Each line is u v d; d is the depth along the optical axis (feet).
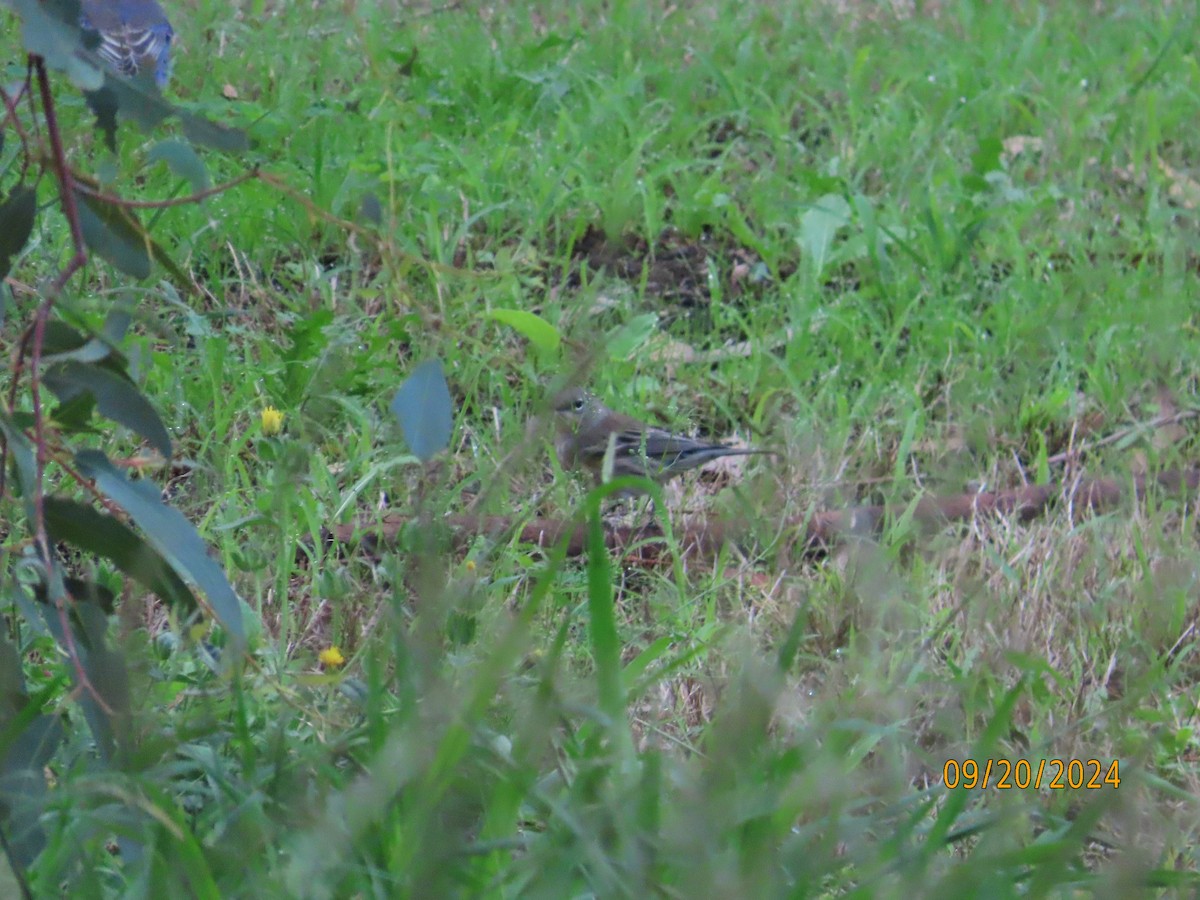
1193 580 22.31
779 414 28.12
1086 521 25.11
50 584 13.46
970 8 51.93
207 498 23.65
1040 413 29.32
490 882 13.03
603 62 45.03
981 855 13.79
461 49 44.01
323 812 13.47
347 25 45.37
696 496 26.96
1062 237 36.22
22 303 27.14
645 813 13.26
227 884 13.07
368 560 22.21
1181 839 16.70
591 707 14.42
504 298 30.66
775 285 34.68
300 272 31.73
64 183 13.62
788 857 13.66
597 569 14.07
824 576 22.22
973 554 23.41
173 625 16.10
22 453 13.93
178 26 45.42
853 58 46.78
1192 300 33.68
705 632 20.51
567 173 37.22
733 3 50.60
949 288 33.71
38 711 14.40
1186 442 29.07
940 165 39.45
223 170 34.45
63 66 12.92
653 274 35.01
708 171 39.58
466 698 13.91
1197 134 42.45
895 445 28.04
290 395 26.32
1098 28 52.26
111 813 13.85
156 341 27.94
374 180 33.42
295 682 16.72
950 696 19.01
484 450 26.05
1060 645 21.43
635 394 29.25
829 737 15.39
